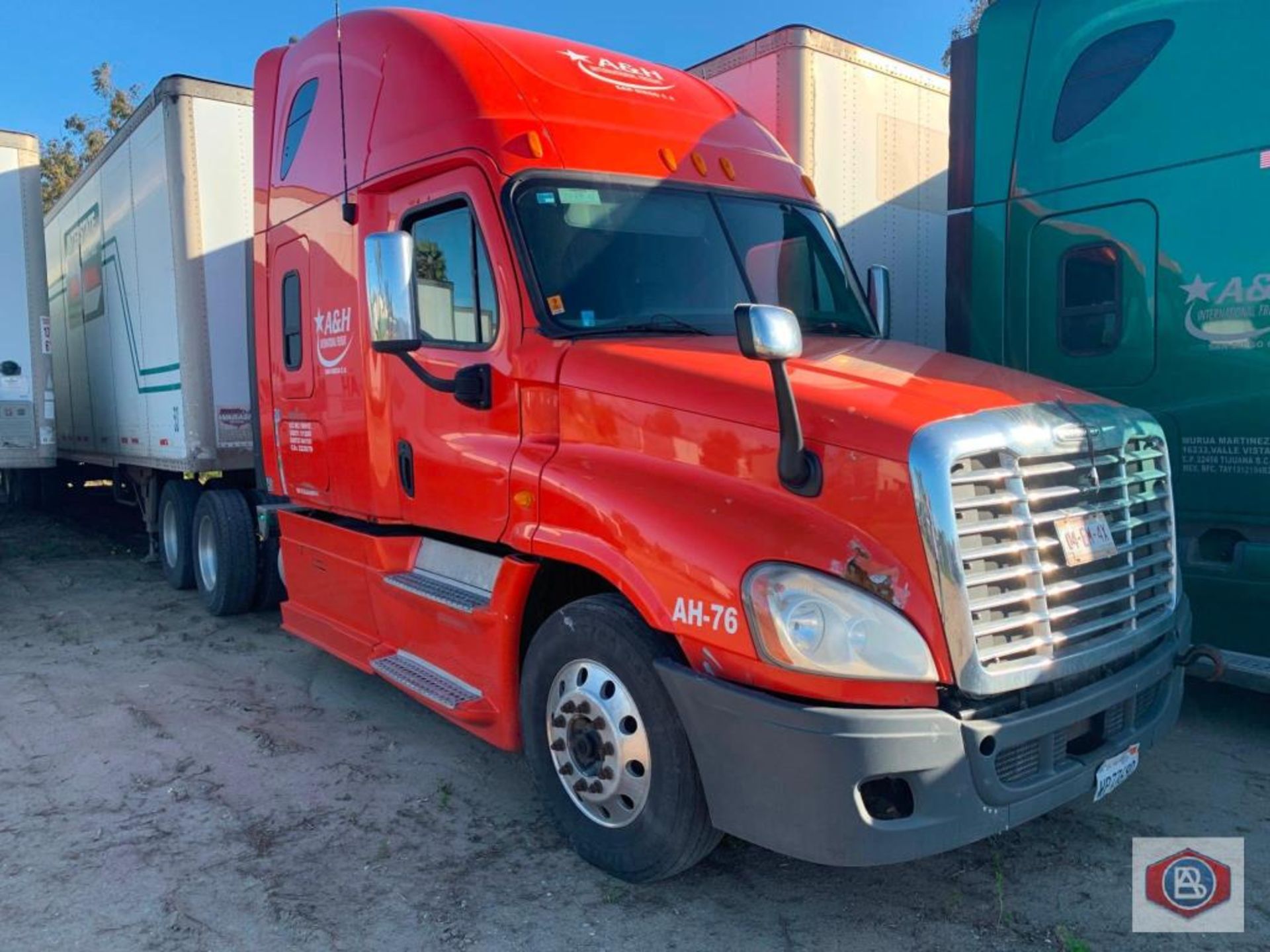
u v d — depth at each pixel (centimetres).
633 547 350
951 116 608
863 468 313
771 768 311
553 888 376
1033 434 326
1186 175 504
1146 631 366
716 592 323
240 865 396
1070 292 554
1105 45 533
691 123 502
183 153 798
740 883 378
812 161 639
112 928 352
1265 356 481
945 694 308
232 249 827
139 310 919
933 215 741
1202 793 443
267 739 526
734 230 475
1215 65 494
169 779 478
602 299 426
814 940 340
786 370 363
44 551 1141
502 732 425
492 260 428
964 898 364
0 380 957
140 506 1050
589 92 481
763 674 312
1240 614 496
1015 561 319
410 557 511
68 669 658
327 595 586
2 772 489
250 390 823
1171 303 512
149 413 914
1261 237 480
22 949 340
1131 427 372
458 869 392
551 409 403
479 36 488
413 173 473
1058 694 333
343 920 356
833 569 309
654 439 365
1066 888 368
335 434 559
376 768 491
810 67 638
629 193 454
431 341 470
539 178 433
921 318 732
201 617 805
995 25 582
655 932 347
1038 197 564
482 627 428
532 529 396
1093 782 345
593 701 370
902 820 304
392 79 501
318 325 570
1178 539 519
